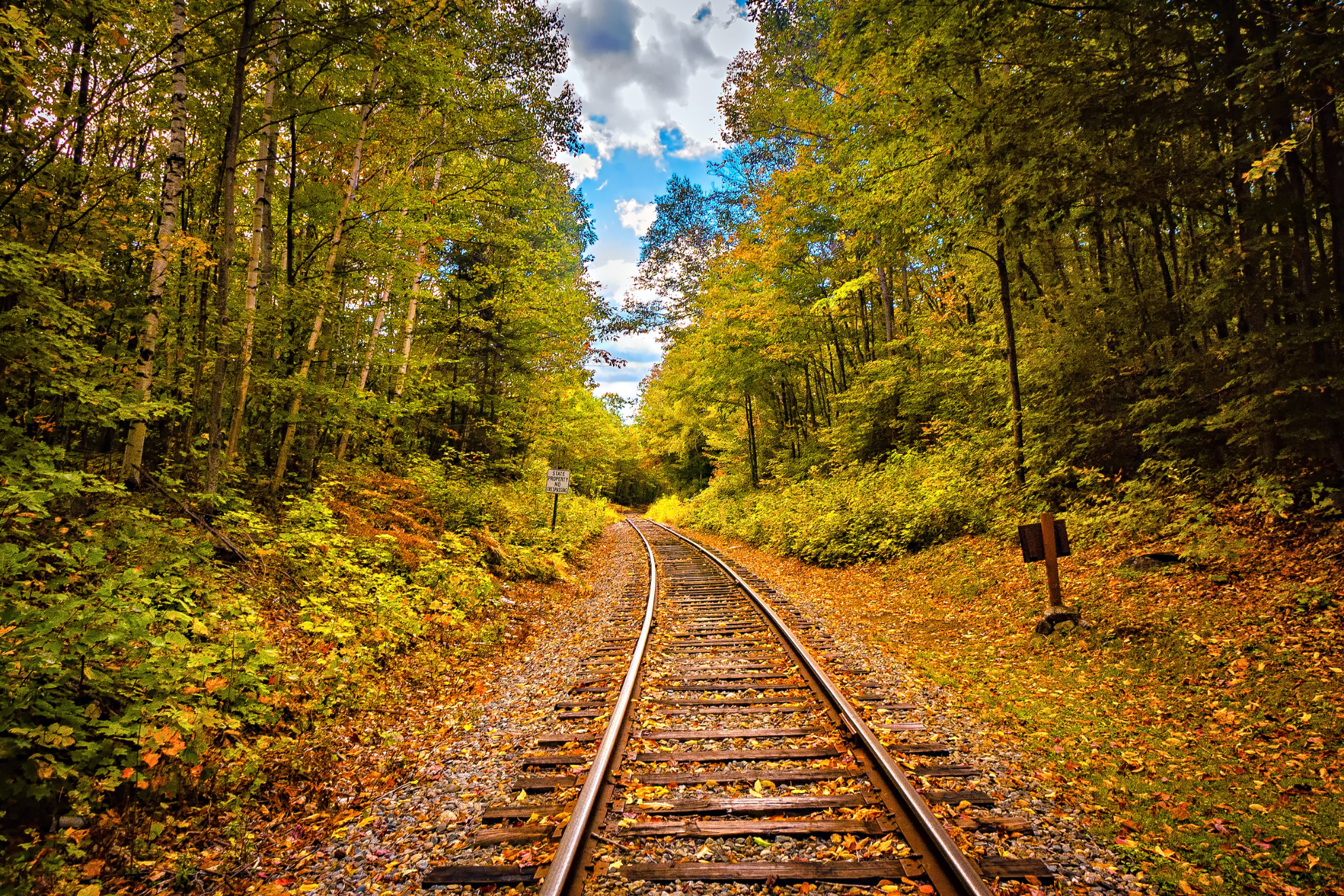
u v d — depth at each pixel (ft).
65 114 22.71
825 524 51.29
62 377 19.95
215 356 33.60
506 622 31.65
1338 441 23.75
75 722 11.85
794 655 23.63
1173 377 31.40
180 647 14.28
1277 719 15.55
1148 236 38.99
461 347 64.13
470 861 11.09
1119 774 13.87
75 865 10.72
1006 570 33.14
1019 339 43.11
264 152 38.22
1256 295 25.96
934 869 9.97
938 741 15.85
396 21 29.99
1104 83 27.84
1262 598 21.52
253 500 31.96
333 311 38.68
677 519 123.34
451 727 18.71
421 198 42.27
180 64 25.39
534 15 40.88
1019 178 30.40
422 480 45.21
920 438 61.16
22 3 21.15
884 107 40.42
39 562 16.94
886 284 66.08
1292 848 10.82
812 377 91.09
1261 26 24.23
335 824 13.16
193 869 11.34
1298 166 24.30
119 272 29.19
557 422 72.69
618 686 21.17
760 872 10.18
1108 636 22.52
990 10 29.63
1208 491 29.40
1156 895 9.72
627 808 12.51
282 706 16.55
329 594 23.88
